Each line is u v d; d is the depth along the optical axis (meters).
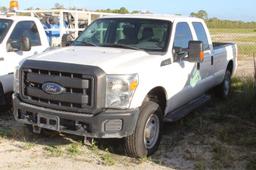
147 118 6.20
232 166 6.21
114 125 5.81
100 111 5.80
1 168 5.73
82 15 13.87
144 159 6.22
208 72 8.80
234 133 7.75
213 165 6.21
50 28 12.61
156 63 6.50
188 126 8.04
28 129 7.08
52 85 5.99
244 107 9.48
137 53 6.70
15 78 6.48
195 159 6.42
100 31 7.63
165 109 6.98
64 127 5.98
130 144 6.13
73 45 7.52
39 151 6.45
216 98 10.41
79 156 6.30
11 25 8.53
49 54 6.56
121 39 7.33
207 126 8.08
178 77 7.14
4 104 8.24
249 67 17.98
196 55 7.14
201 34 8.60
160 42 7.10
